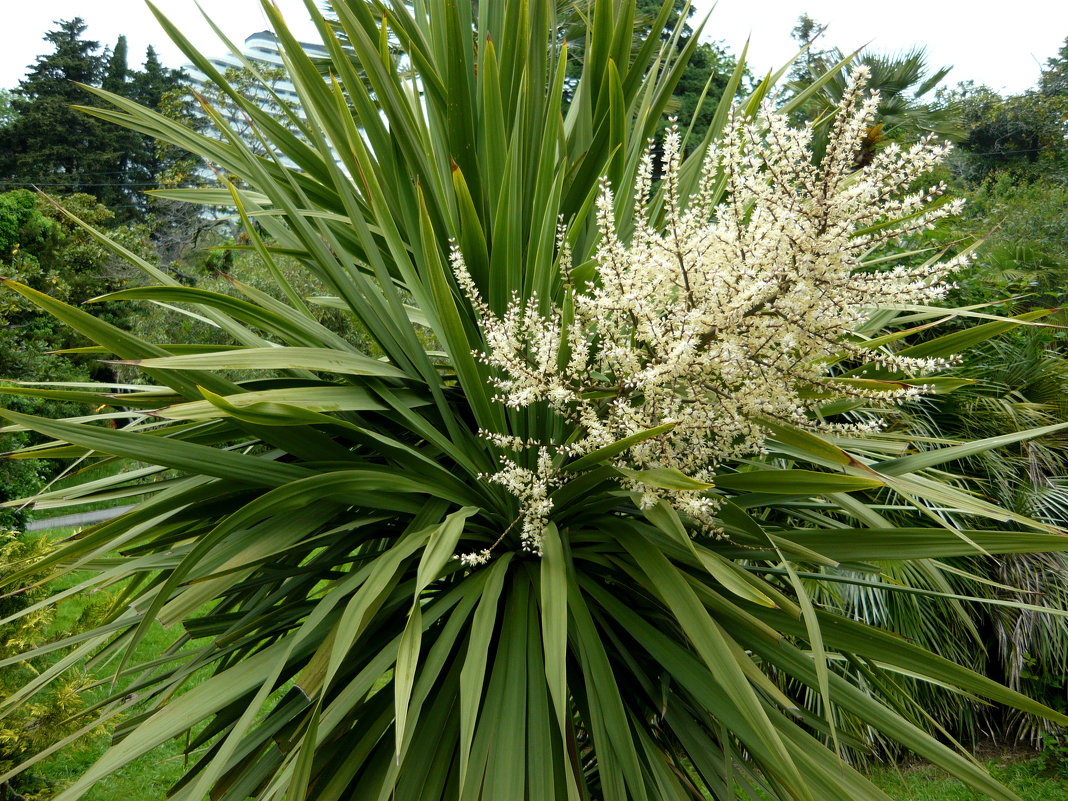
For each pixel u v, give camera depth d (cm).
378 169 190
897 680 258
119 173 2981
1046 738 391
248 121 202
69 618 480
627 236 212
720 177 203
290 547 153
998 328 176
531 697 144
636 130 217
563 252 169
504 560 158
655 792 151
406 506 165
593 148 213
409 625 120
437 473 166
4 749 344
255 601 195
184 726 125
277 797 126
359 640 158
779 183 131
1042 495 388
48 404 873
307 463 164
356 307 172
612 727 136
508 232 174
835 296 132
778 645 157
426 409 184
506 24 214
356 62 283
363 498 155
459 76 196
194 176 2233
